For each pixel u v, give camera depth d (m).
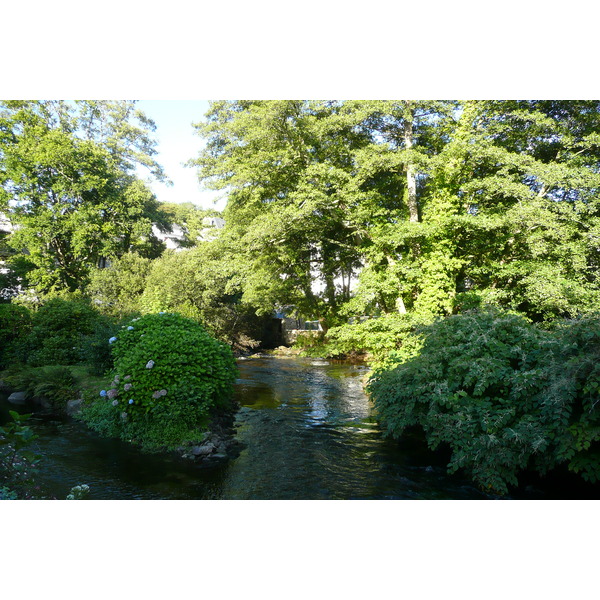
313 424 7.61
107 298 17.56
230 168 14.78
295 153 12.77
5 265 21.95
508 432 4.21
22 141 22.02
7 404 8.63
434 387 5.02
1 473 3.64
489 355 5.02
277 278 16.38
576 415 4.05
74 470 5.25
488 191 11.21
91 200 24.28
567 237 10.66
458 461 4.45
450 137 12.73
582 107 11.79
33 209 22.75
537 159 12.88
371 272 11.78
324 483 4.96
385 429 7.25
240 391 10.81
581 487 4.68
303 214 11.75
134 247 26.16
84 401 7.84
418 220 13.44
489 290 10.98
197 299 18.58
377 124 13.30
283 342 26.69
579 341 4.14
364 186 13.70
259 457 5.86
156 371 6.45
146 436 6.22
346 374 14.05
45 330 10.83
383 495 4.62
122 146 29.89
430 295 11.09
